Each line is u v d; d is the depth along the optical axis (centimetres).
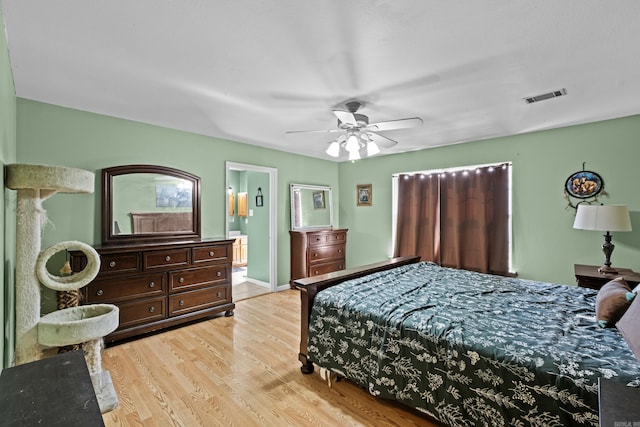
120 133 312
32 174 171
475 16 151
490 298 219
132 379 223
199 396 204
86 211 292
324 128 351
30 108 262
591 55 187
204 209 380
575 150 331
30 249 184
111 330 204
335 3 142
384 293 229
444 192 432
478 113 293
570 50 182
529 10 146
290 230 496
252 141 417
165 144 345
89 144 294
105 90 243
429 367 167
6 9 145
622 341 148
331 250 514
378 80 222
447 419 159
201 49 183
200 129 356
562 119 312
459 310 194
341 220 574
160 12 149
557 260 345
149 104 273
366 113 292
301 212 512
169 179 346
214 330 317
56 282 195
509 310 194
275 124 335
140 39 173
